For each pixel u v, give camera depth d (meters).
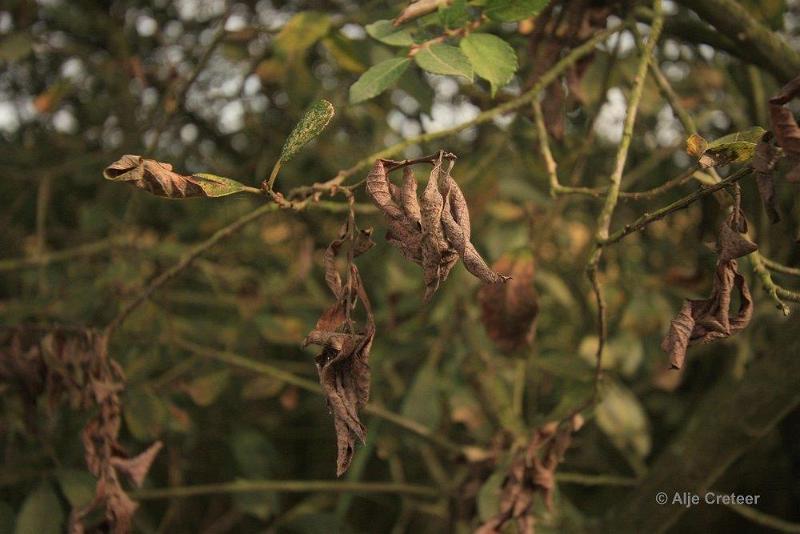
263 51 0.81
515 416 0.73
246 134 1.07
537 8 0.50
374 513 1.14
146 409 0.76
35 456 0.77
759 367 0.61
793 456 0.94
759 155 0.41
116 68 1.00
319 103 0.43
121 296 0.80
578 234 1.02
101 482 0.60
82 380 0.63
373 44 0.71
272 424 1.03
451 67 0.48
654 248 0.98
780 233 0.83
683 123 0.58
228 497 1.09
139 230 1.07
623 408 0.78
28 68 1.12
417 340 0.91
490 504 0.68
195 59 1.05
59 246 1.12
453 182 0.43
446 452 0.89
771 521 0.74
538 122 0.60
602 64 0.76
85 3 1.05
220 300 0.92
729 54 0.67
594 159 0.95
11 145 1.11
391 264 0.88
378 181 0.43
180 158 1.04
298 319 0.90
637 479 0.75
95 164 1.06
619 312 0.90
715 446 0.63
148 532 0.90
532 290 0.65
